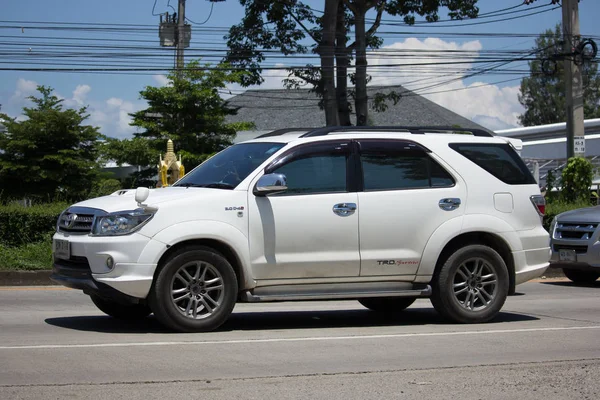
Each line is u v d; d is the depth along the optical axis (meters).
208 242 8.21
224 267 8.16
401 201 8.81
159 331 8.40
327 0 34.88
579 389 6.09
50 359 6.86
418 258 8.84
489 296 9.20
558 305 11.56
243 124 36.56
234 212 8.23
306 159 8.64
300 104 52.91
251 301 8.36
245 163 8.70
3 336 8.05
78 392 5.73
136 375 6.29
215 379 6.20
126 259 7.83
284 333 8.46
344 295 8.65
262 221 8.32
